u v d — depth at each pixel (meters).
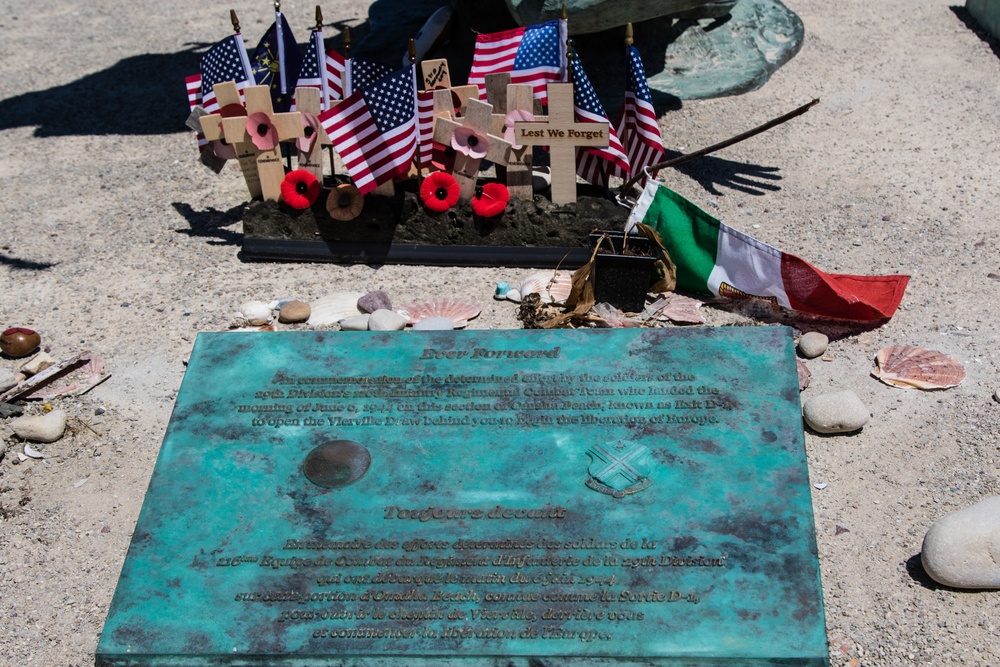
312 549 0.95
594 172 1.40
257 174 1.42
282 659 0.89
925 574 1.01
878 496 1.08
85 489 1.13
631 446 1.00
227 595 0.92
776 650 0.88
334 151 1.68
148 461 1.16
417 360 1.09
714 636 0.89
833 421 1.14
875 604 0.99
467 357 1.09
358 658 0.89
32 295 1.41
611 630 0.89
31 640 0.99
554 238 1.39
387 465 1.00
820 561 1.03
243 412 1.05
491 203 1.37
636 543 0.94
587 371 1.08
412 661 0.89
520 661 0.88
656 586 0.91
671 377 1.06
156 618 0.91
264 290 1.39
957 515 1.00
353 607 0.91
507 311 1.33
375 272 1.41
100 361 1.28
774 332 1.10
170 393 1.24
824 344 1.25
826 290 1.26
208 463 1.01
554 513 0.96
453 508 0.97
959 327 1.28
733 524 0.95
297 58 1.47
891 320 1.30
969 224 1.47
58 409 1.21
